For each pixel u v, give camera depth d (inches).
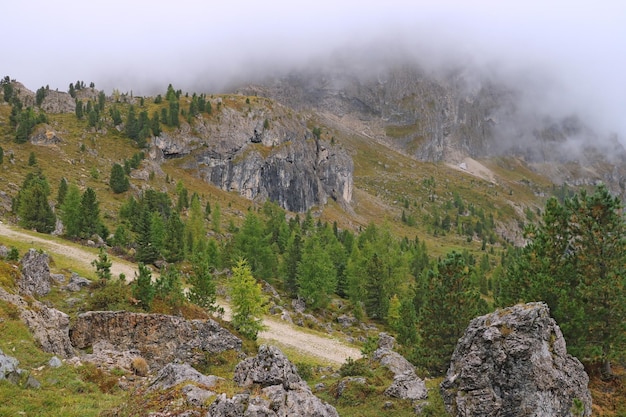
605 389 1224.2
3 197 4340.6
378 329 3230.8
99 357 1246.3
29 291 1553.9
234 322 1996.8
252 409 692.7
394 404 1206.9
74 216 3390.7
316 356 2185.0
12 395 832.3
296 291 3599.9
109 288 1739.7
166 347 1502.2
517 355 1004.6
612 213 1336.1
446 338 1501.0
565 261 1395.2
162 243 3688.5
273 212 7824.8
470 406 1010.1
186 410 706.2
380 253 4215.1
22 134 6924.2
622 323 1243.8
